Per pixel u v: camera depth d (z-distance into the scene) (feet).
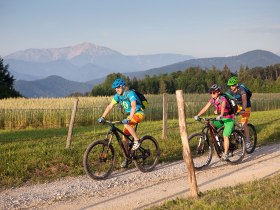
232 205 20.51
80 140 47.62
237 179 28.86
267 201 21.13
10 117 80.38
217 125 34.35
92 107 83.97
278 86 336.49
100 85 290.35
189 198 23.02
